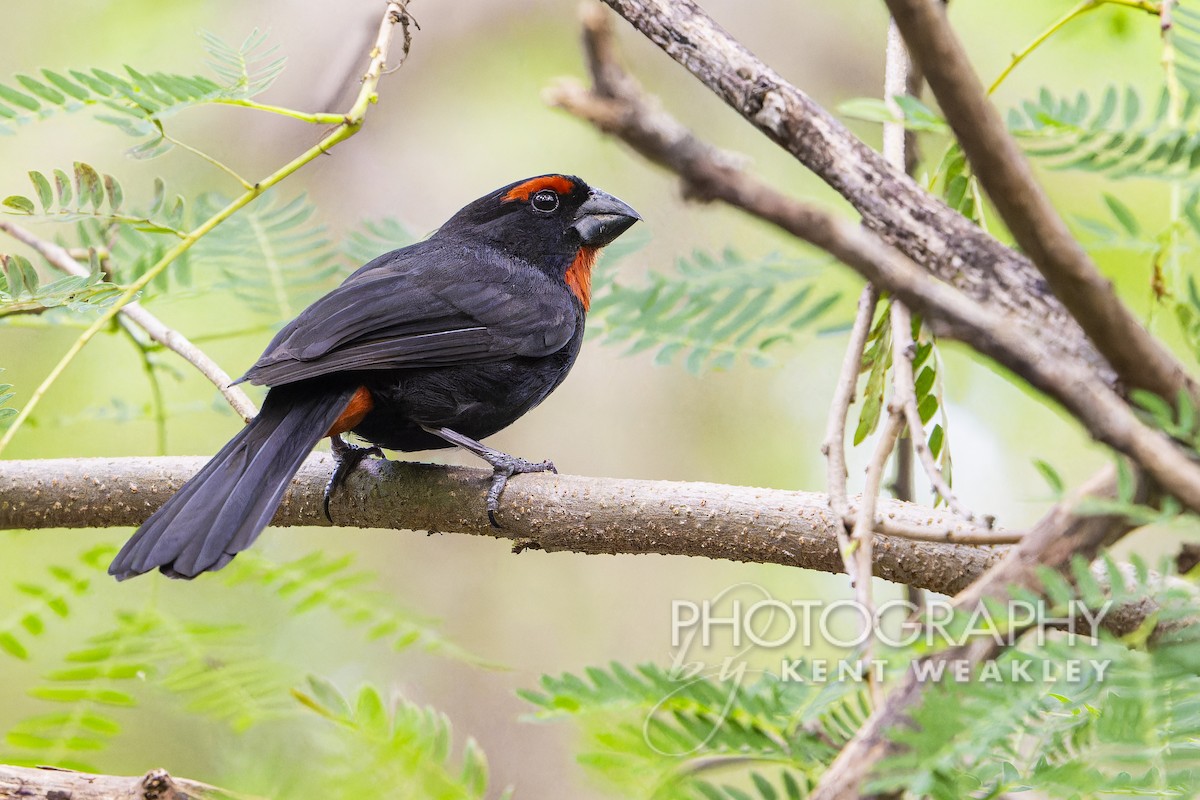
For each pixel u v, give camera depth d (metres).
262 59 7.52
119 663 6.86
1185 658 3.84
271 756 7.02
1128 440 3.73
